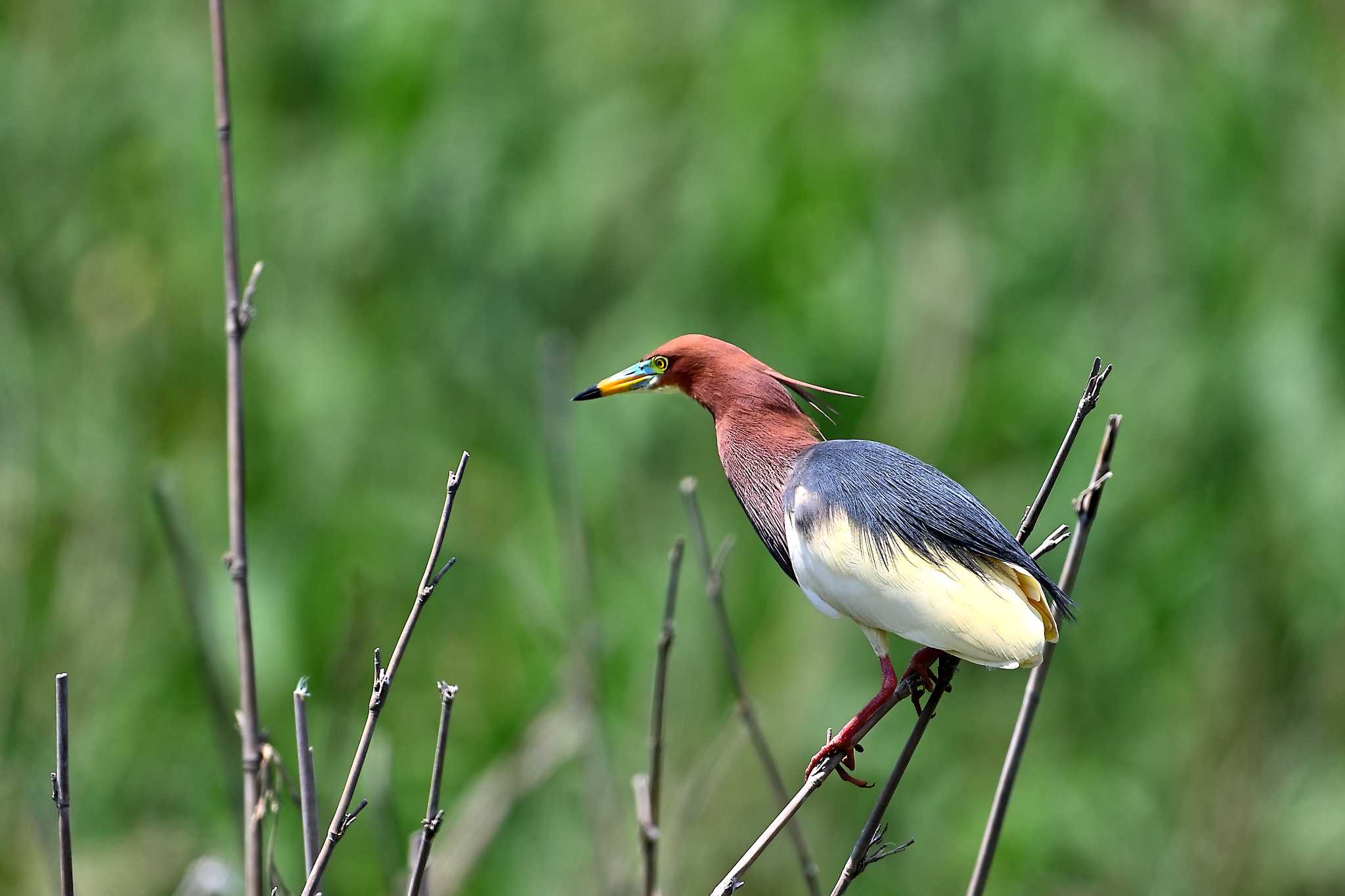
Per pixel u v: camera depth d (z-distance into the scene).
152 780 12.91
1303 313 12.59
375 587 12.86
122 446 13.45
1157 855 13.21
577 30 13.76
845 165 12.70
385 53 13.43
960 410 12.68
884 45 12.91
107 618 13.12
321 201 13.69
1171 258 12.92
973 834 13.16
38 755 12.67
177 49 14.07
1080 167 12.91
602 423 13.02
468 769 12.90
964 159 12.95
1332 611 12.83
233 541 6.24
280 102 14.09
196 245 13.71
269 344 13.45
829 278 12.80
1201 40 12.92
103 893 12.27
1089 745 13.49
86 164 14.09
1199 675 13.34
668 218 13.19
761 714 12.37
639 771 11.84
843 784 12.84
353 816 5.16
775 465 7.47
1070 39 12.67
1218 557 12.95
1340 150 12.70
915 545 6.54
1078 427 6.22
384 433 13.52
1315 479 12.41
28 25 14.44
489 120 13.59
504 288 13.67
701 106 13.20
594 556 12.83
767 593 12.78
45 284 13.98
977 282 12.83
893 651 12.65
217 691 7.42
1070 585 6.27
